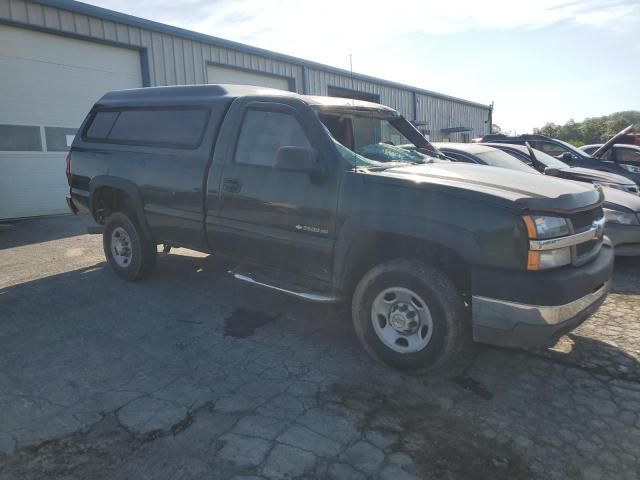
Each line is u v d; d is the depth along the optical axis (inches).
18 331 163.8
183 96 191.2
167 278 221.8
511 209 117.9
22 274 230.5
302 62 680.4
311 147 147.6
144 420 113.5
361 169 142.3
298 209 148.6
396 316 134.7
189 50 532.7
